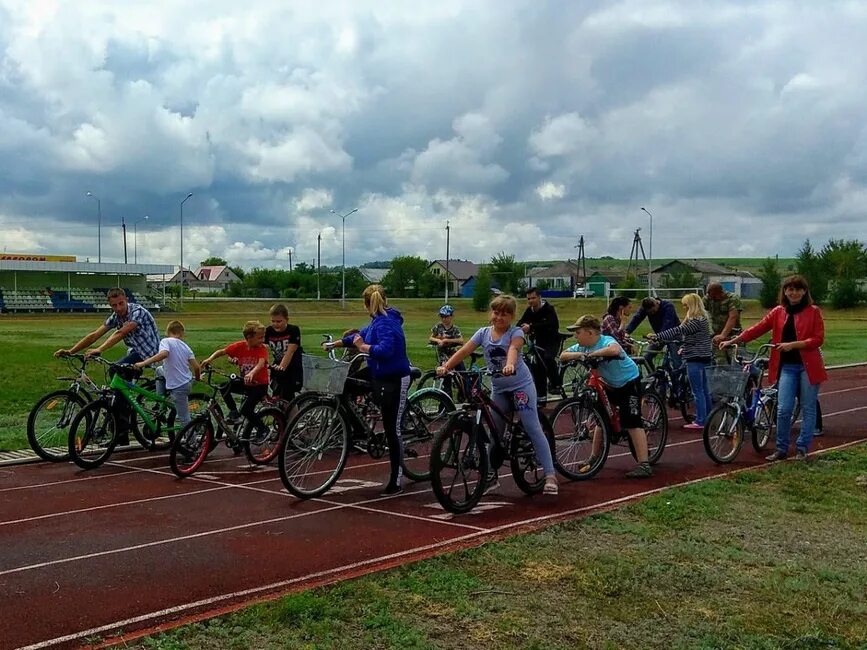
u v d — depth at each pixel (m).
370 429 8.36
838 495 7.62
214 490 8.15
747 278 108.19
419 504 7.53
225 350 9.34
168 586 5.41
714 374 9.24
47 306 69.50
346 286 109.69
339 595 5.07
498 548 6.00
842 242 76.50
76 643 4.54
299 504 7.55
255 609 4.84
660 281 99.62
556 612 4.87
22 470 9.10
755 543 6.20
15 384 16.77
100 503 7.62
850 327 43.97
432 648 4.38
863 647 4.46
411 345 28.45
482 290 77.88
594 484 8.30
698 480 8.35
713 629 4.64
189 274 153.88
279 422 9.48
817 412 11.14
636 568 5.59
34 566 5.82
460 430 7.23
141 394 9.68
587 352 8.42
